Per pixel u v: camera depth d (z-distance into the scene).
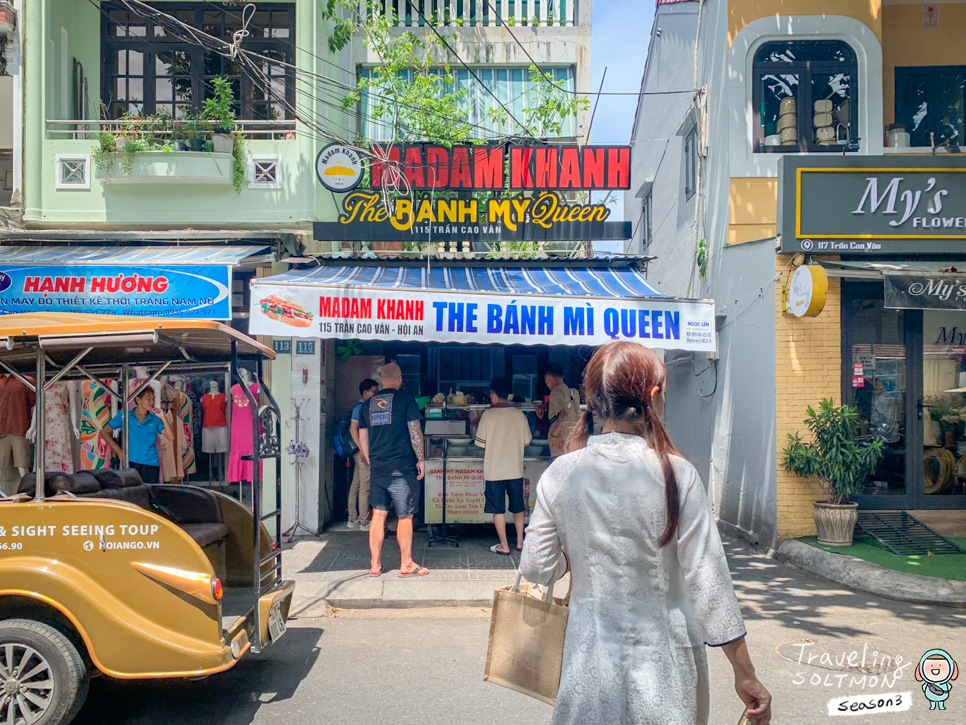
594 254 9.56
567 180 9.15
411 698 4.50
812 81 9.20
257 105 10.38
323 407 9.53
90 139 9.79
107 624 3.86
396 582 6.98
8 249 8.84
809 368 8.46
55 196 9.45
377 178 9.13
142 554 3.97
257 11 10.43
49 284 8.04
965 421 8.89
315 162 9.61
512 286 7.96
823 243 8.20
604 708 1.85
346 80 10.71
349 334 7.02
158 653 3.88
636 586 1.94
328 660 5.19
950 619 6.09
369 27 10.67
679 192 12.79
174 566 3.96
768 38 9.22
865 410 8.85
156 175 9.26
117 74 10.30
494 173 9.11
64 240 9.15
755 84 9.34
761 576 7.54
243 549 5.39
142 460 8.66
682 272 12.45
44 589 3.86
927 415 8.90
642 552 1.94
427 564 7.75
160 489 5.46
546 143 10.04
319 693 4.59
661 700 1.85
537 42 11.23
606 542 1.95
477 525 9.75
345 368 10.63
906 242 8.16
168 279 8.05
